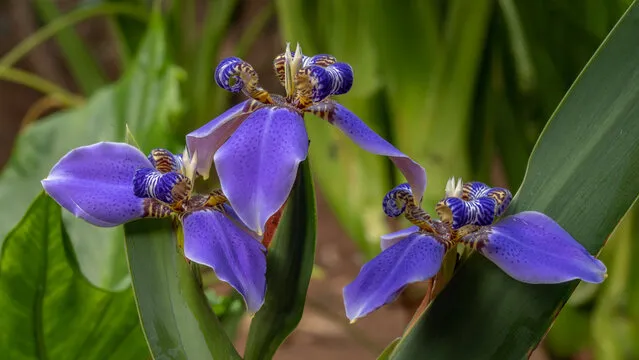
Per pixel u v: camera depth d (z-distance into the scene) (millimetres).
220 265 547
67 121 1088
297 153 539
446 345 569
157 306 573
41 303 701
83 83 1976
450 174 1204
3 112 2885
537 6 1145
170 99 1031
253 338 589
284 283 587
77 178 573
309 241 587
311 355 1484
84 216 569
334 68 571
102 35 3086
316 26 1312
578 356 1372
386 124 1295
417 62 1195
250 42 1982
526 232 560
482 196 576
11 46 2998
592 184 573
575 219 571
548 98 1221
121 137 1026
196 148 573
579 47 1166
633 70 579
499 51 1231
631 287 1104
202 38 1837
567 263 546
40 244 679
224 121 562
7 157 2793
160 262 577
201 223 561
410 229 588
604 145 575
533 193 580
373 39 1213
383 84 1233
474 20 1145
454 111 1188
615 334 1124
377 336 1515
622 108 576
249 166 537
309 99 562
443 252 561
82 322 716
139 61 1097
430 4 1172
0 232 982
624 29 582
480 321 569
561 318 1296
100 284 861
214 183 1481
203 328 572
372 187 1276
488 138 1249
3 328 707
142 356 741
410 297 1269
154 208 572
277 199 532
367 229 1293
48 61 2734
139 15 1757
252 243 562
